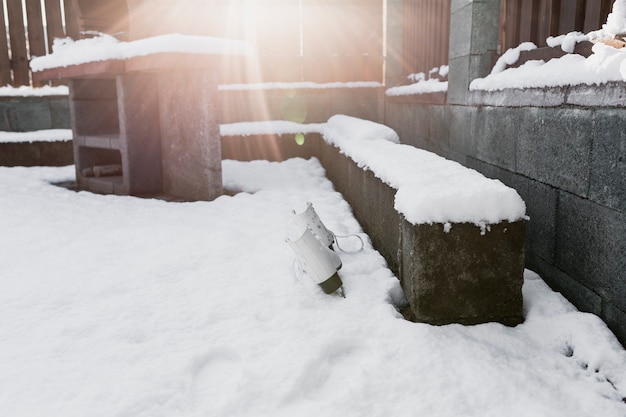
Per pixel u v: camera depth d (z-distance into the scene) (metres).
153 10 6.84
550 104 3.32
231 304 3.07
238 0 8.80
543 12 3.98
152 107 6.29
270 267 3.63
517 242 2.80
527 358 2.53
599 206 2.79
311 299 3.11
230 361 2.54
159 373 2.35
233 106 8.99
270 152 8.54
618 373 2.38
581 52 3.26
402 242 3.12
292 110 9.23
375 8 9.22
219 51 5.42
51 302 3.14
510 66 4.41
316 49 9.23
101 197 5.95
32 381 2.32
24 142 8.08
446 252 2.79
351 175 5.29
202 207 5.39
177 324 2.85
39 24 8.48
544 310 2.93
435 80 6.68
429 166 3.56
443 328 2.75
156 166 6.39
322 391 2.33
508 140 4.06
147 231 4.47
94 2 6.50
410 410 2.14
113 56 5.66
